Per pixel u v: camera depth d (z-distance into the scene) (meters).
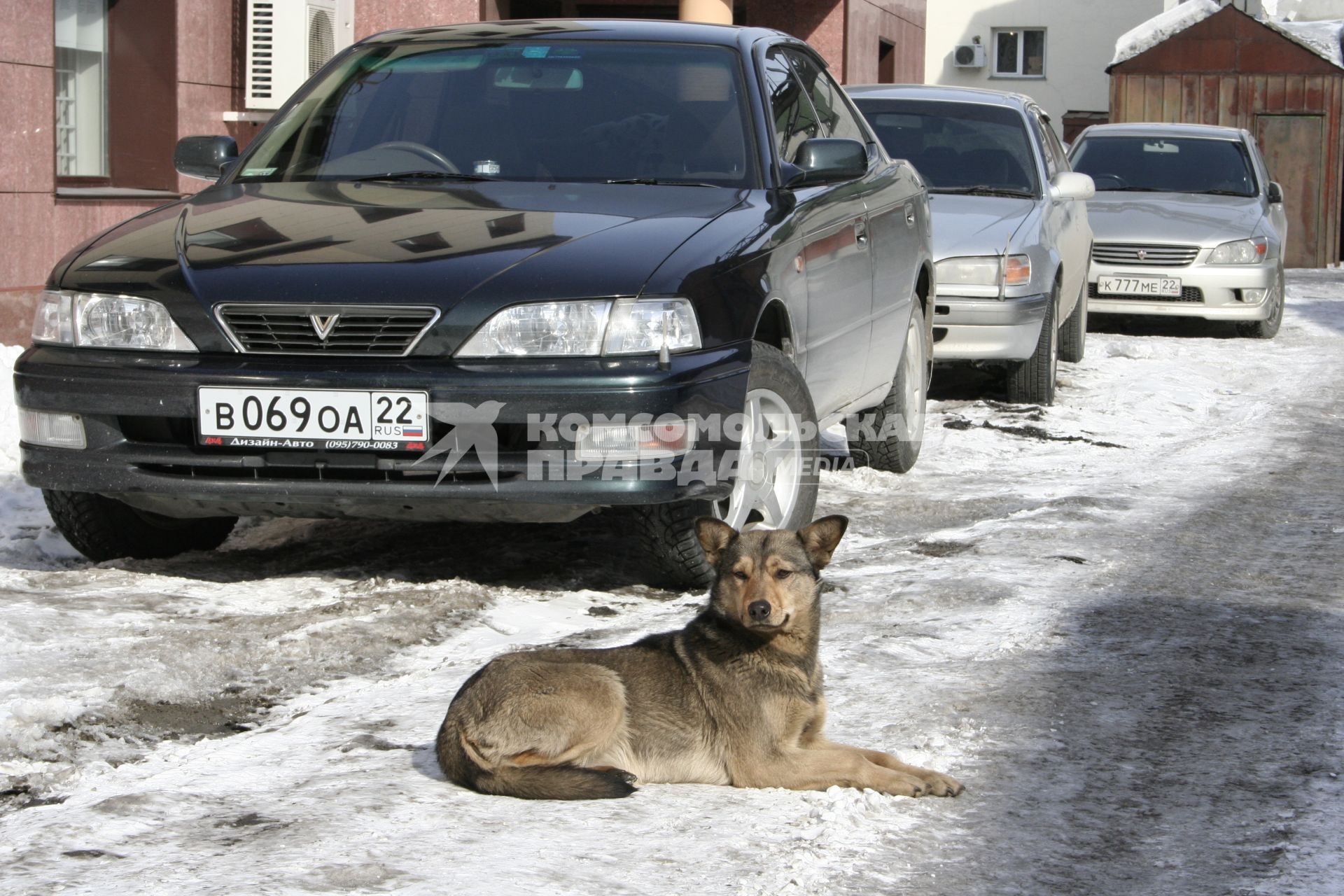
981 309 10.97
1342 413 11.73
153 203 12.62
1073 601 6.05
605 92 7.33
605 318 5.62
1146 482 8.79
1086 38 39.66
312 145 7.29
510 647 5.39
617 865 3.55
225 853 3.57
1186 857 3.71
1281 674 5.17
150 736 4.50
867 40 20.64
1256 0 31.58
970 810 3.98
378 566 6.64
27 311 11.25
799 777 4.08
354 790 4.01
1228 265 16.16
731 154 7.01
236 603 5.97
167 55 12.62
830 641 5.46
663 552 6.00
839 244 7.28
